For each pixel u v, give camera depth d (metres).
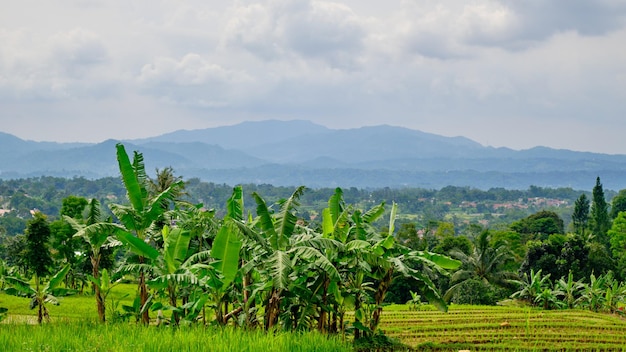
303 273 16.61
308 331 15.74
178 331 14.34
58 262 48.84
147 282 15.42
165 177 42.12
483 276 47.34
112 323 16.25
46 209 179.12
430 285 17.70
